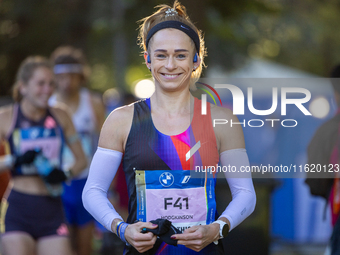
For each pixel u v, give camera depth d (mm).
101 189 4008
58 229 6273
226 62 20312
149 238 3564
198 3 10750
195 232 3590
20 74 6434
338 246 5035
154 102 4047
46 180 6113
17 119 6457
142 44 4363
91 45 23250
